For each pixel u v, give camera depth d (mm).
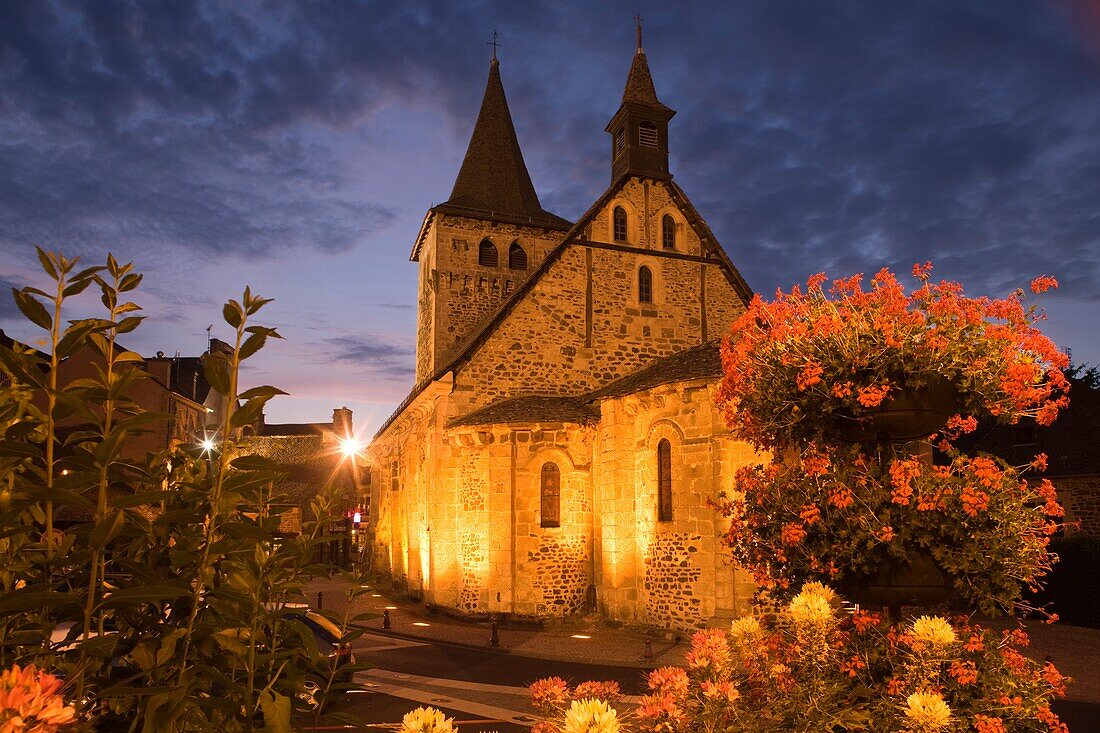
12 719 1884
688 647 15883
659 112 25078
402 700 11516
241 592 3096
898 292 5082
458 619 20578
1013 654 4539
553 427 20312
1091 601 18812
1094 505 21172
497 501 20266
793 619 4430
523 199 32156
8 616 2859
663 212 24750
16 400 3080
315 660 3316
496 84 33844
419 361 32844
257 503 3785
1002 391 4844
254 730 2914
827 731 4094
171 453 3633
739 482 5582
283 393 3217
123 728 3146
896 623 4789
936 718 3883
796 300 5453
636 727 4477
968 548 4562
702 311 24500
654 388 17672
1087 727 10156
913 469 4758
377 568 32250
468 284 28906
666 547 17531
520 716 10445
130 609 3180
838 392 4844
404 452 28328
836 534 4801
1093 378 33719
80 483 2822
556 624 19547
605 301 23562
